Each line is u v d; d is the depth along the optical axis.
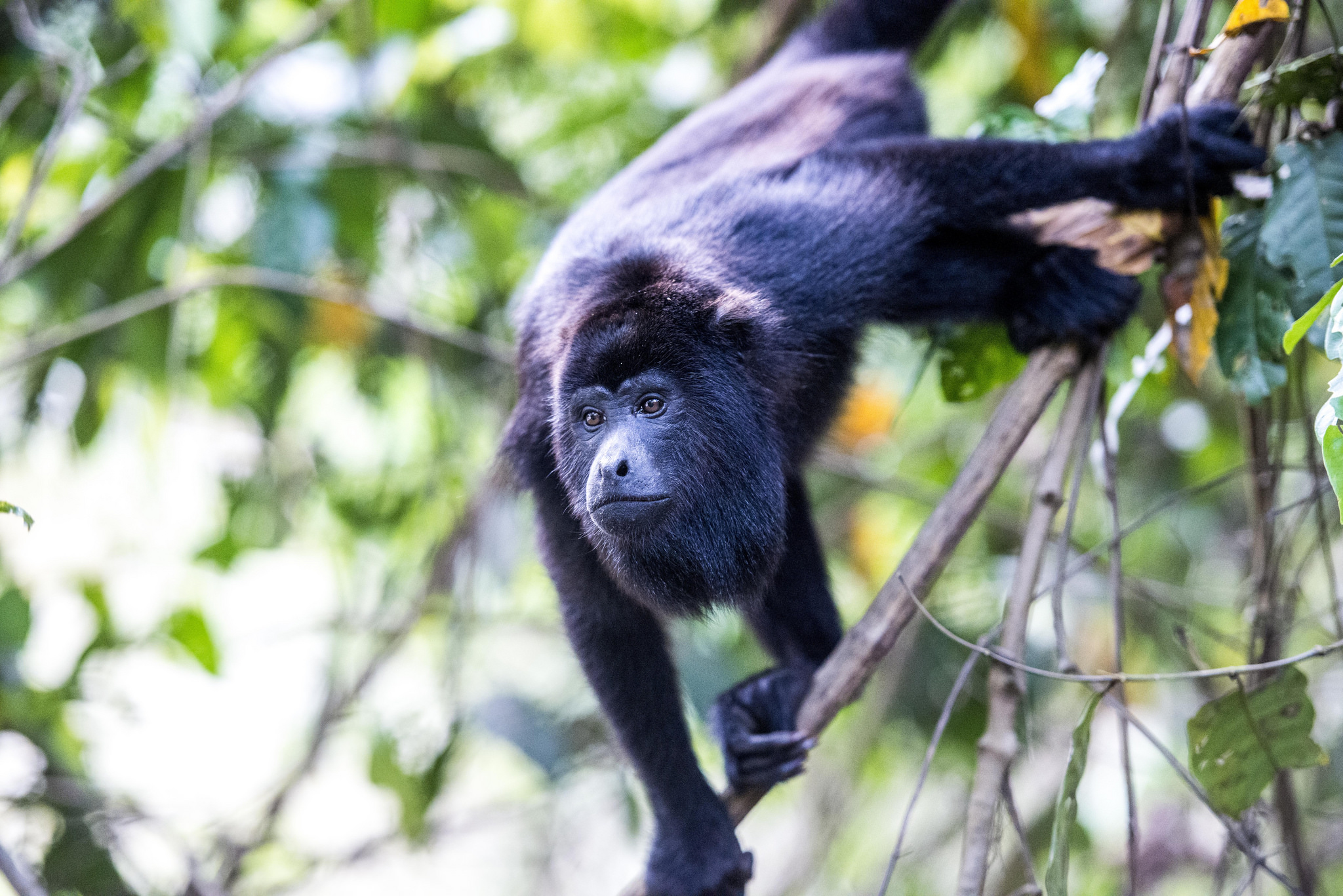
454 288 11.66
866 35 9.55
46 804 9.66
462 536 10.65
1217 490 11.54
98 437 11.02
